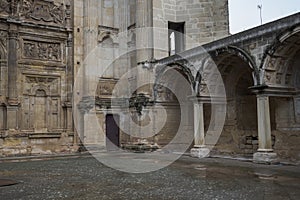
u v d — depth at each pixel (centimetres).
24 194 1027
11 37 2598
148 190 1072
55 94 2802
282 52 1667
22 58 2673
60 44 2866
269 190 1035
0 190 1097
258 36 1727
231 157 2038
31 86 2708
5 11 2609
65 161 2064
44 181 1281
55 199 950
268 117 1680
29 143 2588
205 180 1253
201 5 2866
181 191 1048
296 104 1744
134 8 2975
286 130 1792
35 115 2700
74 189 1102
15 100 2569
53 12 2834
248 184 1148
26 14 2705
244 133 2127
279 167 1554
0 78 2558
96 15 2922
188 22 2862
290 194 973
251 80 2162
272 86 1678
